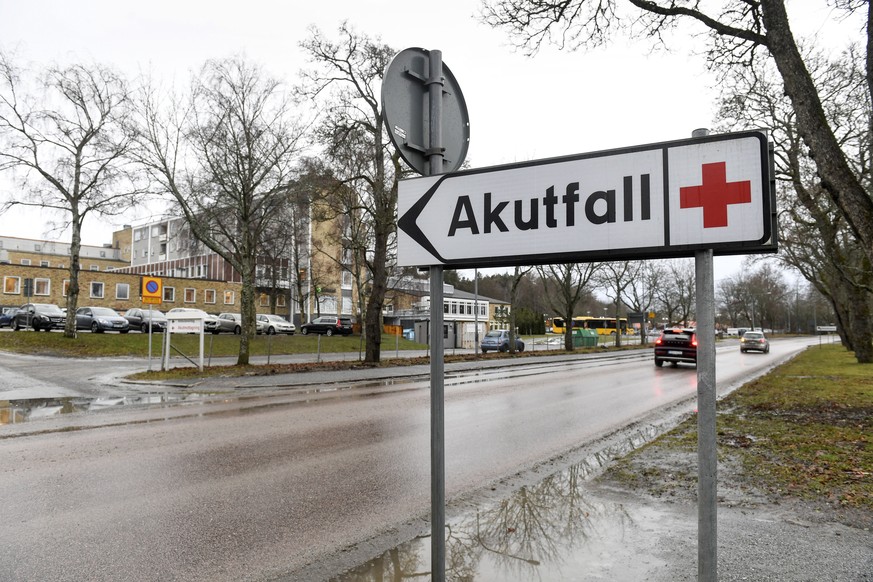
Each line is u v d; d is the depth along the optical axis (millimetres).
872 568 3504
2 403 11781
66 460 6715
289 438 8125
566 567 3623
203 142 19672
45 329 31422
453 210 2350
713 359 1820
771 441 7340
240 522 4676
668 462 6355
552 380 17938
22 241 77938
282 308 61406
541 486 5609
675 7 9000
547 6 9492
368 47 21500
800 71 6836
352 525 4621
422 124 2625
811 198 17406
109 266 80500
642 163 1971
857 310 22609
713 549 1763
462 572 3602
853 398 11555
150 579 3652
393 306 61250
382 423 9414
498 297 91062
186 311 18516
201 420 9664
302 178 20984
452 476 6184
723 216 1834
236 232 27359
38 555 4000
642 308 58625
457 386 16031
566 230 2090
